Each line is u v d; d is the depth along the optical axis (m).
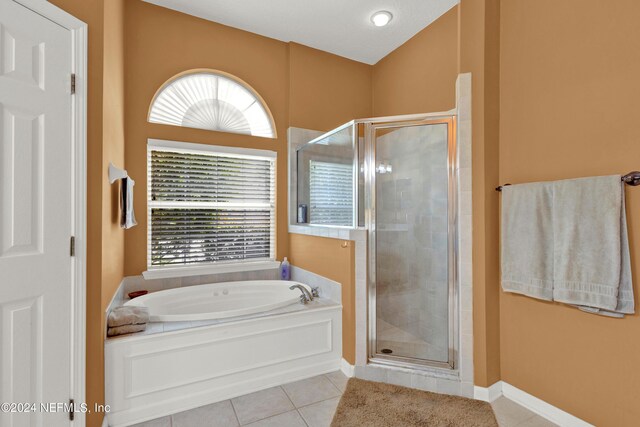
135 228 2.62
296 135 3.26
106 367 1.71
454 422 1.78
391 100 3.43
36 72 1.30
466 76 2.11
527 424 1.77
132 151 2.59
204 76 2.95
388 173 2.42
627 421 1.49
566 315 1.74
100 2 1.57
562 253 1.67
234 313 2.14
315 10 2.77
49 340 1.34
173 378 1.88
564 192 1.68
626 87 1.51
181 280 2.78
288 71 3.29
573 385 1.70
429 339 2.34
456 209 2.19
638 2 1.47
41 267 1.31
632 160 1.48
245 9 2.76
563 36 1.77
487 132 2.04
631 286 1.45
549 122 1.83
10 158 1.22
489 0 2.07
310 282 2.86
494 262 2.06
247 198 3.11
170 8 2.76
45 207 1.33
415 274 2.42
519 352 1.97
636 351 1.47
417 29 3.02
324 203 2.85
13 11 1.22
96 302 1.55
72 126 1.43
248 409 1.91
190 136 2.83
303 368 2.28
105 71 1.69
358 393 2.06
